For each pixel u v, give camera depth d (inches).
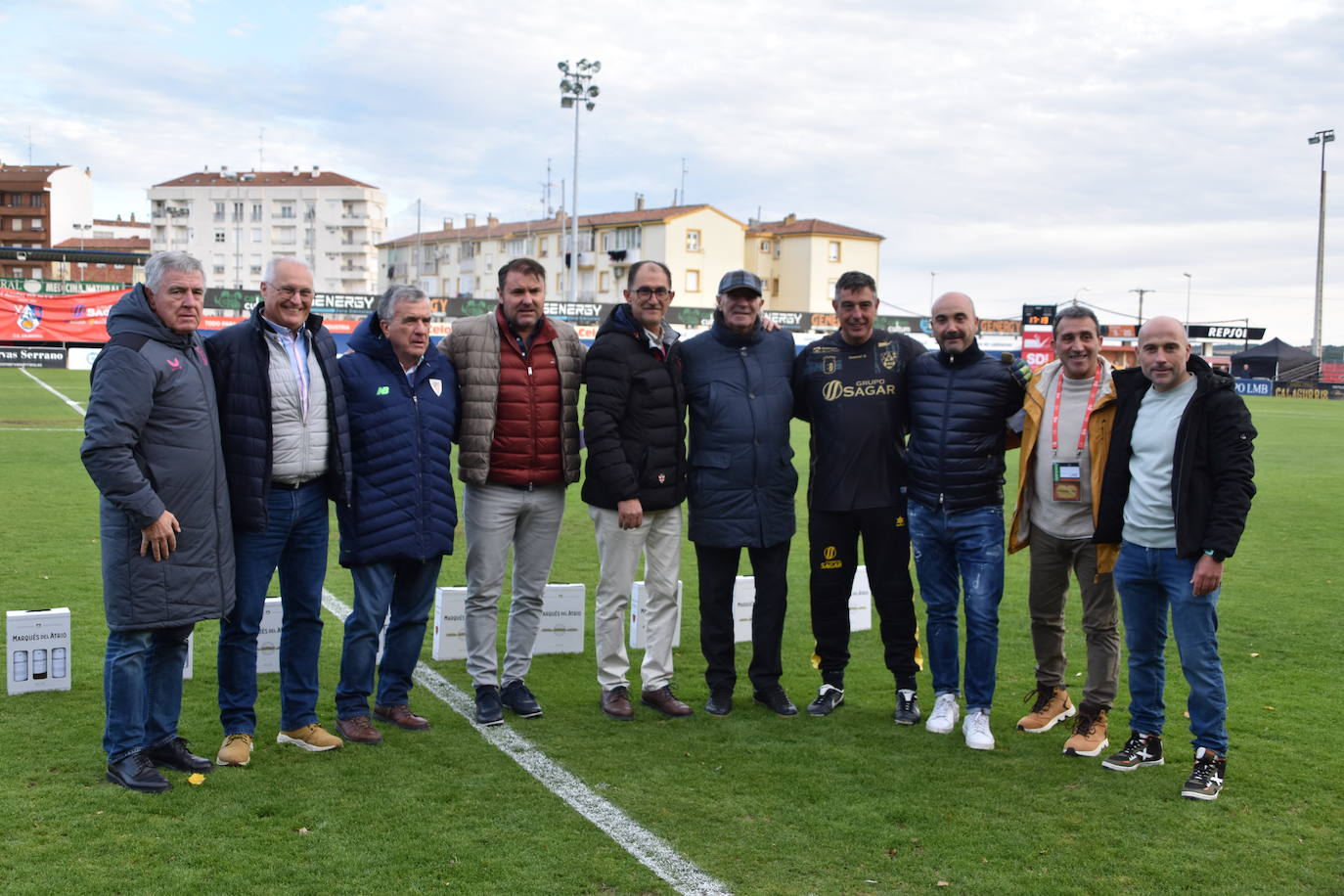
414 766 174.9
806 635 270.2
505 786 166.6
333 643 252.5
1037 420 192.5
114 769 163.3
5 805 154.2
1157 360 167.9
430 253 3371.1
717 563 207.6
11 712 194.4
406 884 133.3
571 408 203.5
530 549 204.8
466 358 195.9
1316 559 375.9
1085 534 188.5
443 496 192.4
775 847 146.9
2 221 3503.9
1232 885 138.6
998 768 179.6
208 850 141.6
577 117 1729.8
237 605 172.7
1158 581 173.9
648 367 201.9
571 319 1647.4
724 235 2696.9
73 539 356.2
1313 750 187.8
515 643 206.4
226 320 1389.0
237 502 168.7
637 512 199.0
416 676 226.4
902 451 206.5
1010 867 142.4
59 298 1358.3
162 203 3946.9
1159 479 171.3
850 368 204.7
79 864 136.7
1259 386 1907.0
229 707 174.6
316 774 170.4
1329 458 752.3
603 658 206.7
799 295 2778.1
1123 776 176.9
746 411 203.5
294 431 173.6
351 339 189.9
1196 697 169.9
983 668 193.3
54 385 1091.9
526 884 134.0
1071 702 212.8
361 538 184.9
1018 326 1899.6
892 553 203.9
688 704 213.2
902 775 175.5
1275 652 253.8
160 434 156.6
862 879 137.9
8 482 482.6
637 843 146.9
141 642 161.5
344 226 3937.0
